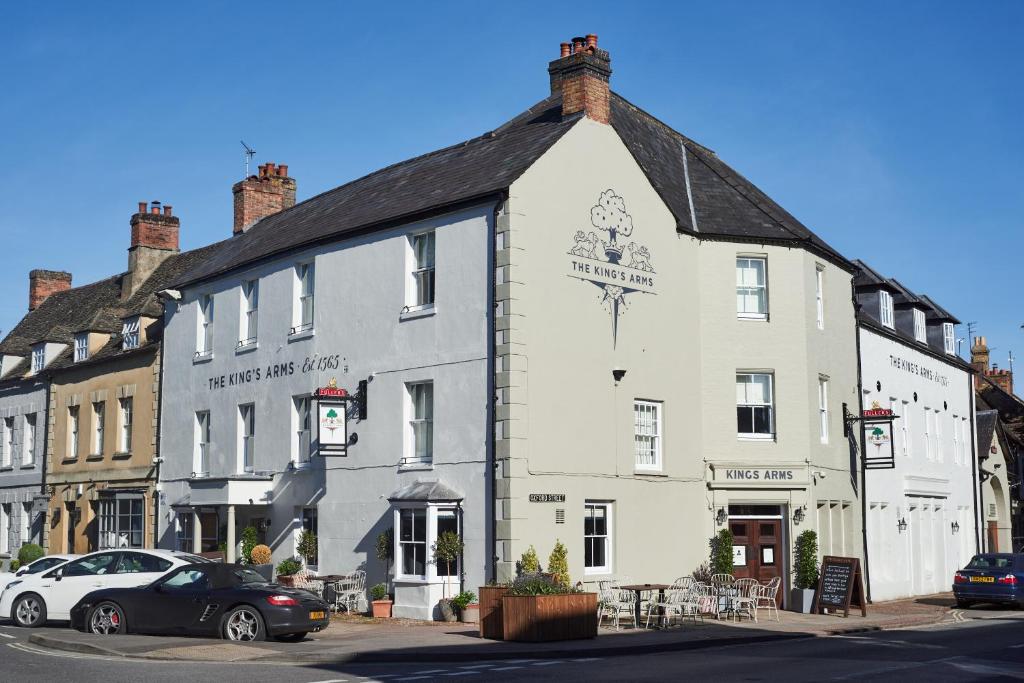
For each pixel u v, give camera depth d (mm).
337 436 24797
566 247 23359
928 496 35969
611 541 23484
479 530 22078
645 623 22141
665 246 25891
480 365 22547
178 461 31453
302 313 27812
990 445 43531
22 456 39188
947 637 20703
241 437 29234
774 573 26422
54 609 20984
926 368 37344
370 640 18781
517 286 22156
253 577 19578
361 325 25531
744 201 28938
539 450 22078
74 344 38375
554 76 29484
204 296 31766
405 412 24188
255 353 28875
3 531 39719
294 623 18312
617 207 24750
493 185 22828
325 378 26328
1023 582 28234
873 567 31266
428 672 14805
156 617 18797
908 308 37312
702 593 23625
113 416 34750
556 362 22719
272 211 35312
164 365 32719
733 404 26609
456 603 21938
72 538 35812
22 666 14930
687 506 25453
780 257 27594
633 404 24438
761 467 26266
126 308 37844
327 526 25625
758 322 27125
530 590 18922
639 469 24344
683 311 26141
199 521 29750
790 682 13688
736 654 17531
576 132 24047
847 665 15695
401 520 23406
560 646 17906
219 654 16469
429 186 25766
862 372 31391
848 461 29531
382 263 25266
